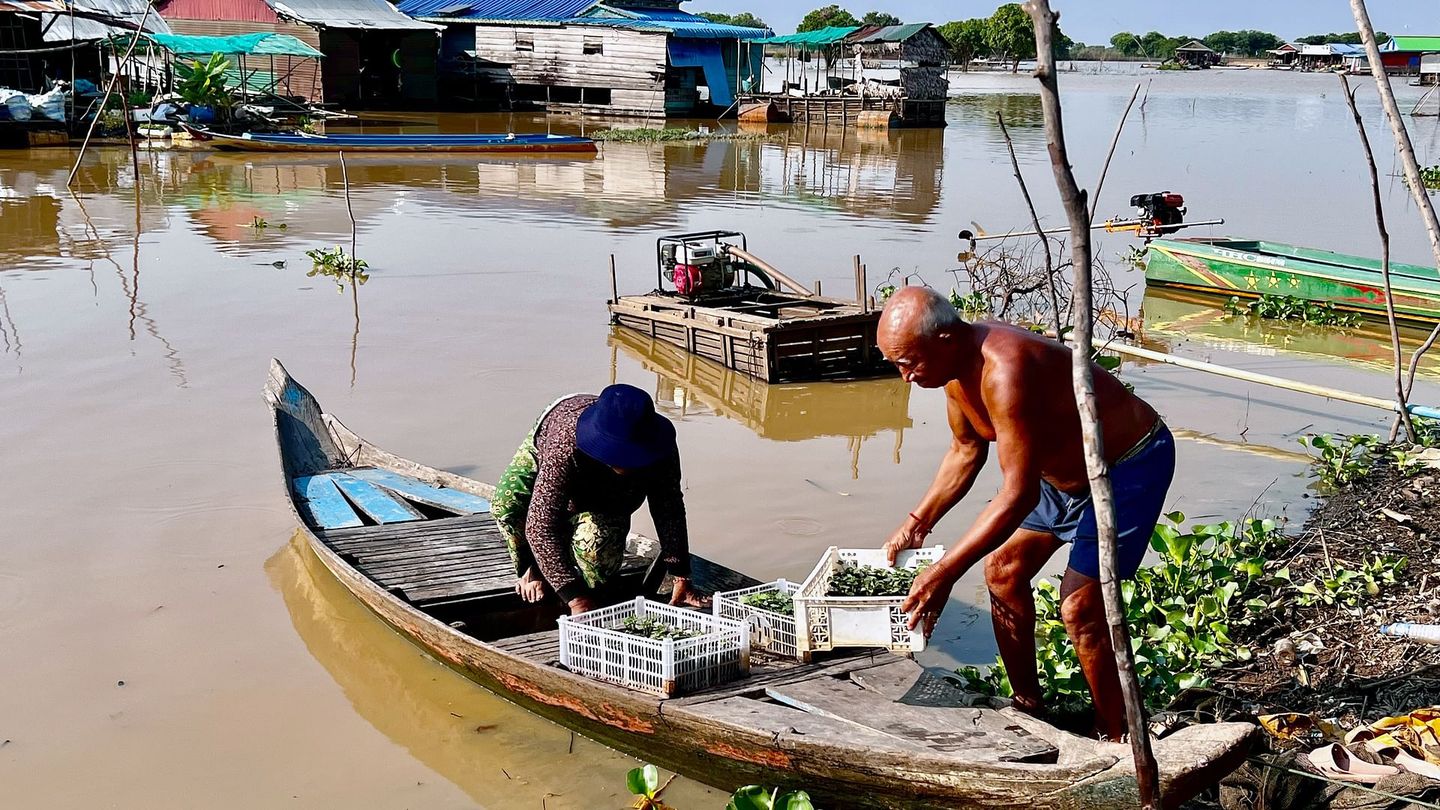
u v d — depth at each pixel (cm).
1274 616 653
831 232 1995
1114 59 14975
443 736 564
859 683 527
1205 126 4434
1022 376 443
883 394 1143
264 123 3378
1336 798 437
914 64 4425
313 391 1074
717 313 1203
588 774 536
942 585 458
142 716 570
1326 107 5709
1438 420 1009
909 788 453
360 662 627
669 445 571
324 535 729
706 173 2853
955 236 1977
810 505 844
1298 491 873
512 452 935
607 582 627
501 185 2527
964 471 527
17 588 688
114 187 2347
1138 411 459
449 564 691
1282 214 2236
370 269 1614
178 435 945
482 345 1249
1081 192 319
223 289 1471
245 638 645
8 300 1385
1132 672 362
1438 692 544
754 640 576
